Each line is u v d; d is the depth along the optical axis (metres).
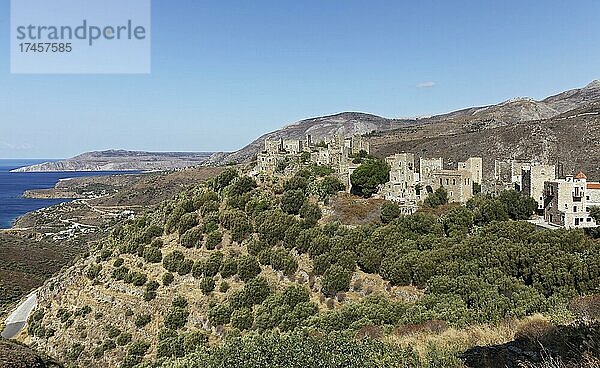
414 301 39.56
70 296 65.44
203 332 49.69
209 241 61.69
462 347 19.70
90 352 54.78
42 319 66.25
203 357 28.11
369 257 49.62
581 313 24.27
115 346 53.81
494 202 59.97
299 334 28.50
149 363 46.50
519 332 20.22
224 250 60.62
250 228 62.53
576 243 44.31
